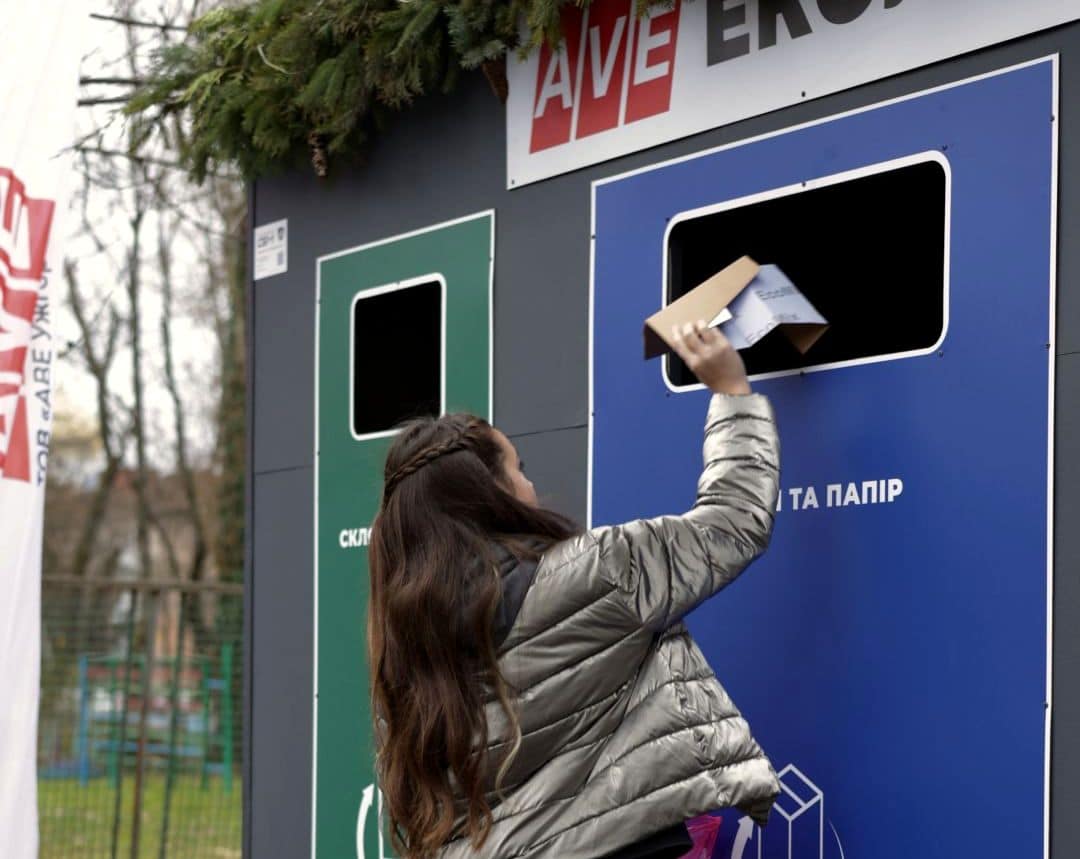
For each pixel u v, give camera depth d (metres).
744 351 3.39
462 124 3.63
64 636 8.39
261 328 4.29
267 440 4.24
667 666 2.40
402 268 3.79
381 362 3.99
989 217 2.53
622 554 2.36
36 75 4.08
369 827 3.78
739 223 3.24
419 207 3.75
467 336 3.58
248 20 3.98
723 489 2.47
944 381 2.59
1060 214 2.43
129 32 7.14
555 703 2.32
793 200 2.90
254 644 4.24
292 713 4.08
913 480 2.62
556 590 2.33
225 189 11.53
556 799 2.32
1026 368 2.47
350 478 3.94
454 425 2.51
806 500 2.80
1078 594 2.38
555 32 3.20
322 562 4.02
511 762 2.31
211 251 13.73
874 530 2.68
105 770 8.27
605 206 3.23
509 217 3.48
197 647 8.51
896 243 3.47
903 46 2.66
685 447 3.04
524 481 2.55
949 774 2.54
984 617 2.51
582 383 3.27
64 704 8.31
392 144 3.84
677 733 2.35
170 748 7.32
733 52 2.96
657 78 3.12
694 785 2.33
